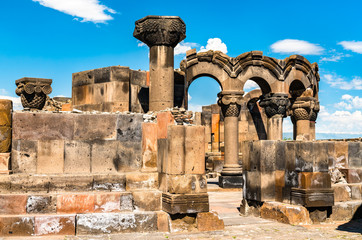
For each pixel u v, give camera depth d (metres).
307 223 8.30
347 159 9.93
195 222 7.62
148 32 13.60
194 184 7.61
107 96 14.77
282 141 9.20
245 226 8.07
